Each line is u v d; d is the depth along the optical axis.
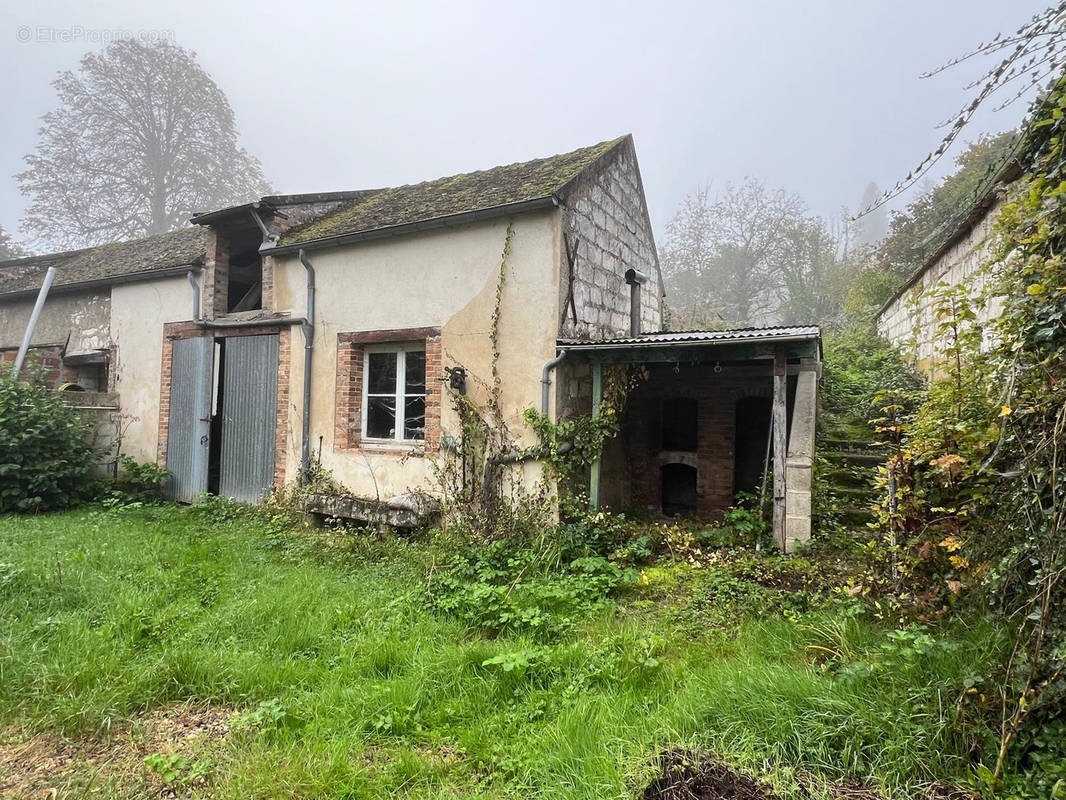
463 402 6.94
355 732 2.95
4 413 8.45
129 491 9.56
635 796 2.31
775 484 5.76
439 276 7.32
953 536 3.40
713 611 4.31
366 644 3.94
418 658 3.69
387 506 6.96
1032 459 2.56
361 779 2.60
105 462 9.73
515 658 3.50
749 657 3.43
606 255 8.16
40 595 4.52
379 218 8.03
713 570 5.10
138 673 3.46
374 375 8.25
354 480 7.85
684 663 3.53
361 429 8.19
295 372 8.41
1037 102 2.87
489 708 3.22
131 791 2.55
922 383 8.94
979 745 2.44
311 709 3.16
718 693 2.91
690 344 5.75
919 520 3.67
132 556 5.77
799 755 2.51
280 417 8.51
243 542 6.63
